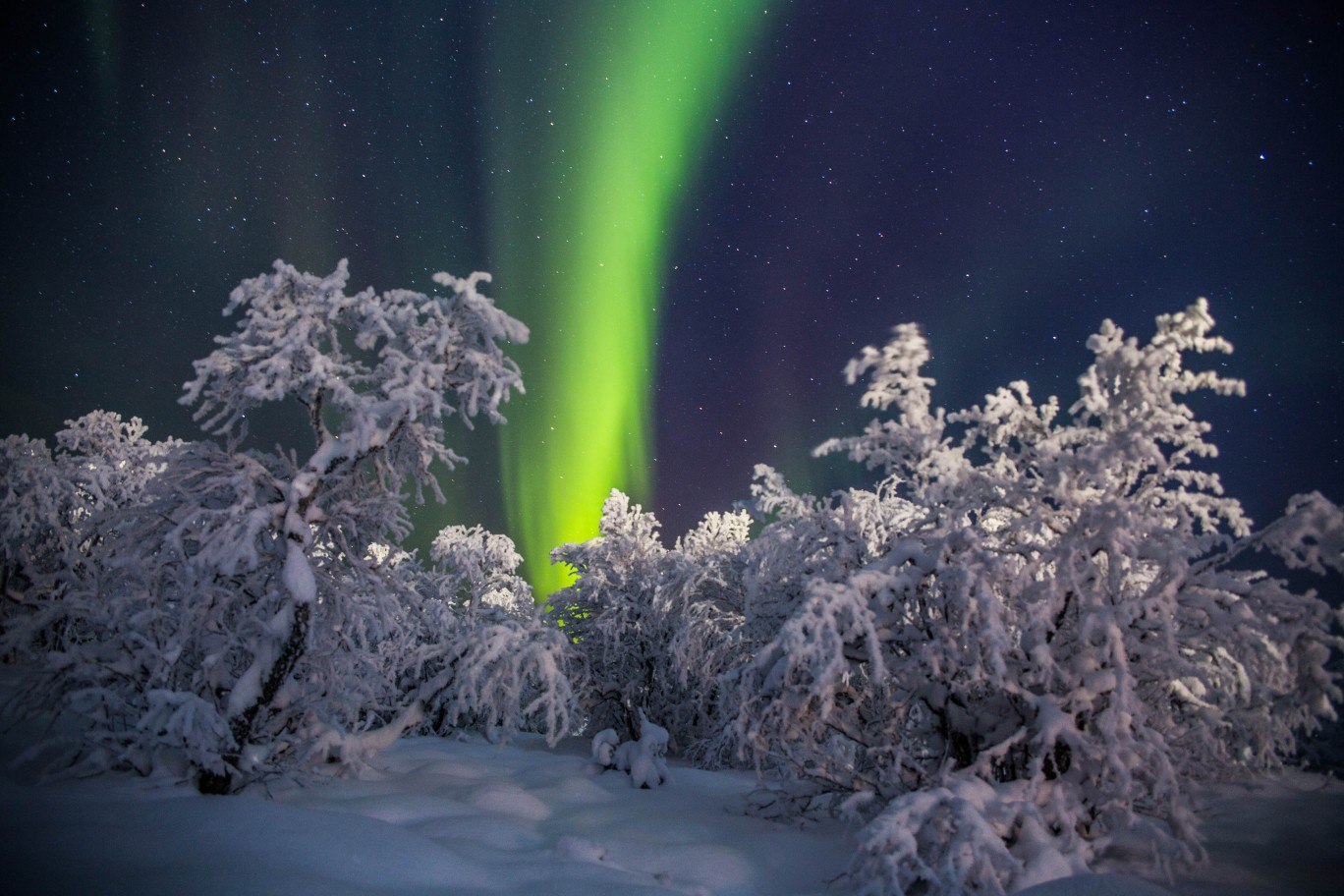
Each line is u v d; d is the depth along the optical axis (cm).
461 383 844
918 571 713
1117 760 577
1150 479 716
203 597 771
